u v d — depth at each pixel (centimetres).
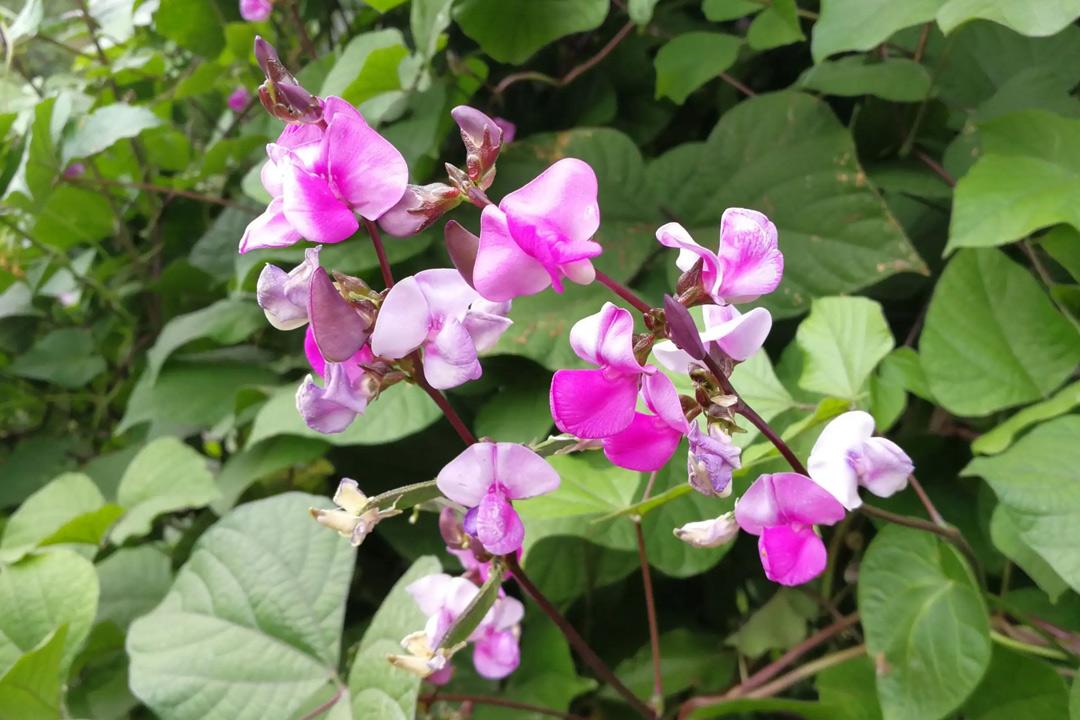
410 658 21
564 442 19
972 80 34
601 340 17
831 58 39
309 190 17
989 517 28
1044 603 26
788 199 33
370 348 19
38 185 43
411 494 19
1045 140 27
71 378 51
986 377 26
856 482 19
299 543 28
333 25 49
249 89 51
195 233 53
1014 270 27
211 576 28
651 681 32
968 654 23
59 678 27
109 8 54
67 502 37
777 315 32
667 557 29
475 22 34
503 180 37
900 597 24
